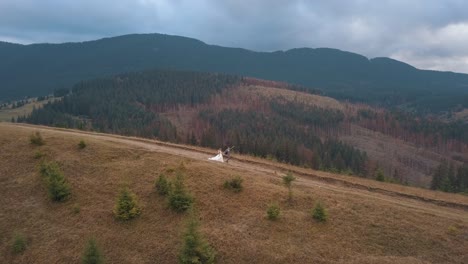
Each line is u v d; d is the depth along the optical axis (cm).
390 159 16625
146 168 3378
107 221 2666
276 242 2450
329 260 2308
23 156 3522
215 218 2691
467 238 2625
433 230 2695
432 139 19300
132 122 17575
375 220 2780
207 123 18375
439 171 9088
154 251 2383
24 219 2750
